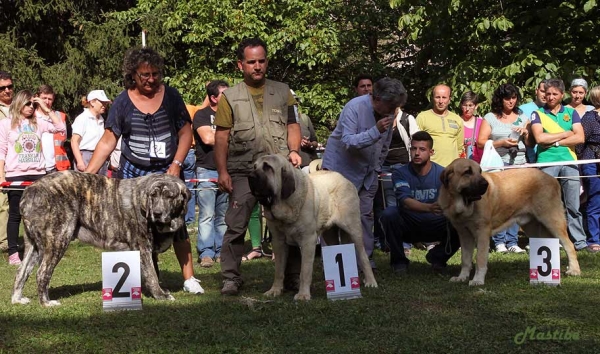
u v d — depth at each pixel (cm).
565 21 1230
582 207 937
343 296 575
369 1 1889
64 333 479
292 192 551
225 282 609
